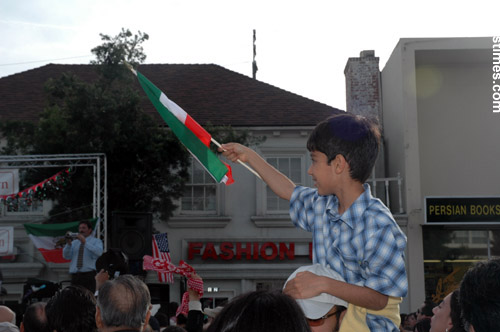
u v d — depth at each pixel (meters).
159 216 16.86
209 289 18.12
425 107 18.72
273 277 18.14
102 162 15.45
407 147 17.25
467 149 18.56
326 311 2.26
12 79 21.66
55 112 15.16
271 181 3.19
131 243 12.49
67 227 13.11
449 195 18.41
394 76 18.56
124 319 3.21
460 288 1.97
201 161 3.89
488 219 16.33
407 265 16.84
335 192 2.57
